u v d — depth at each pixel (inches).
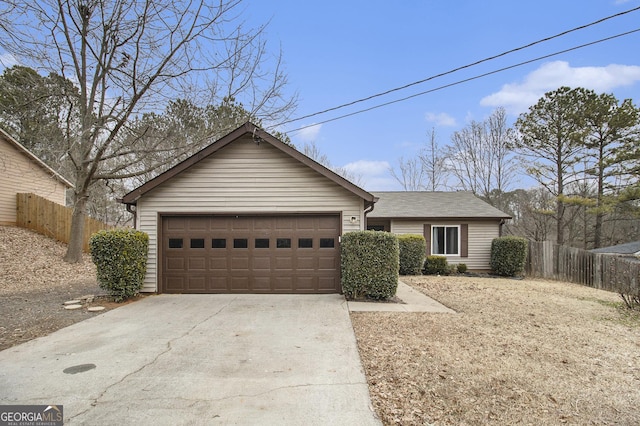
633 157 763.4
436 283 471.5
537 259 606.2
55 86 417.7
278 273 367.6
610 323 263.7
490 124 1144.8
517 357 189.0
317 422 124.9
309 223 370.0
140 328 241.4
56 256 535.2
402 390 150.2
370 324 251.8
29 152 645.9
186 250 369.1
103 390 148.6
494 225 639.1
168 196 368.8
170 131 456.4
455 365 177.2
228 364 177.6
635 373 170.4
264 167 370.6
